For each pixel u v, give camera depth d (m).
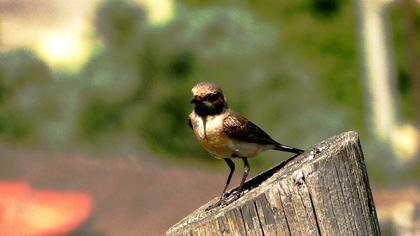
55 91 23.86
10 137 23.50
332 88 26.17
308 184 7.87
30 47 26.14
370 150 24.45
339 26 27.16
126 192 16.39
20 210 15.36
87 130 23.53
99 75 23.72
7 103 23.89
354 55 26.81
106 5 24.67
